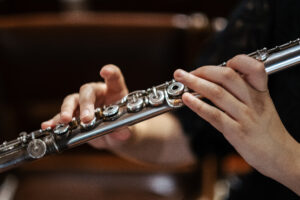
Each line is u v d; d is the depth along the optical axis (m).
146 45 1.13
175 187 1.23
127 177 1.28
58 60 1.17
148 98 0.60
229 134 0.56
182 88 0.58
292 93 0.77
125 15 1.14
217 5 1.87
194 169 1.26
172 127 0.91
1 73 1.18
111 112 0.60
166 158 0.93
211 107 0.55
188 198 1.19
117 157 1.35
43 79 1.20
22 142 0.62
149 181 1.26
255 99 0.55
